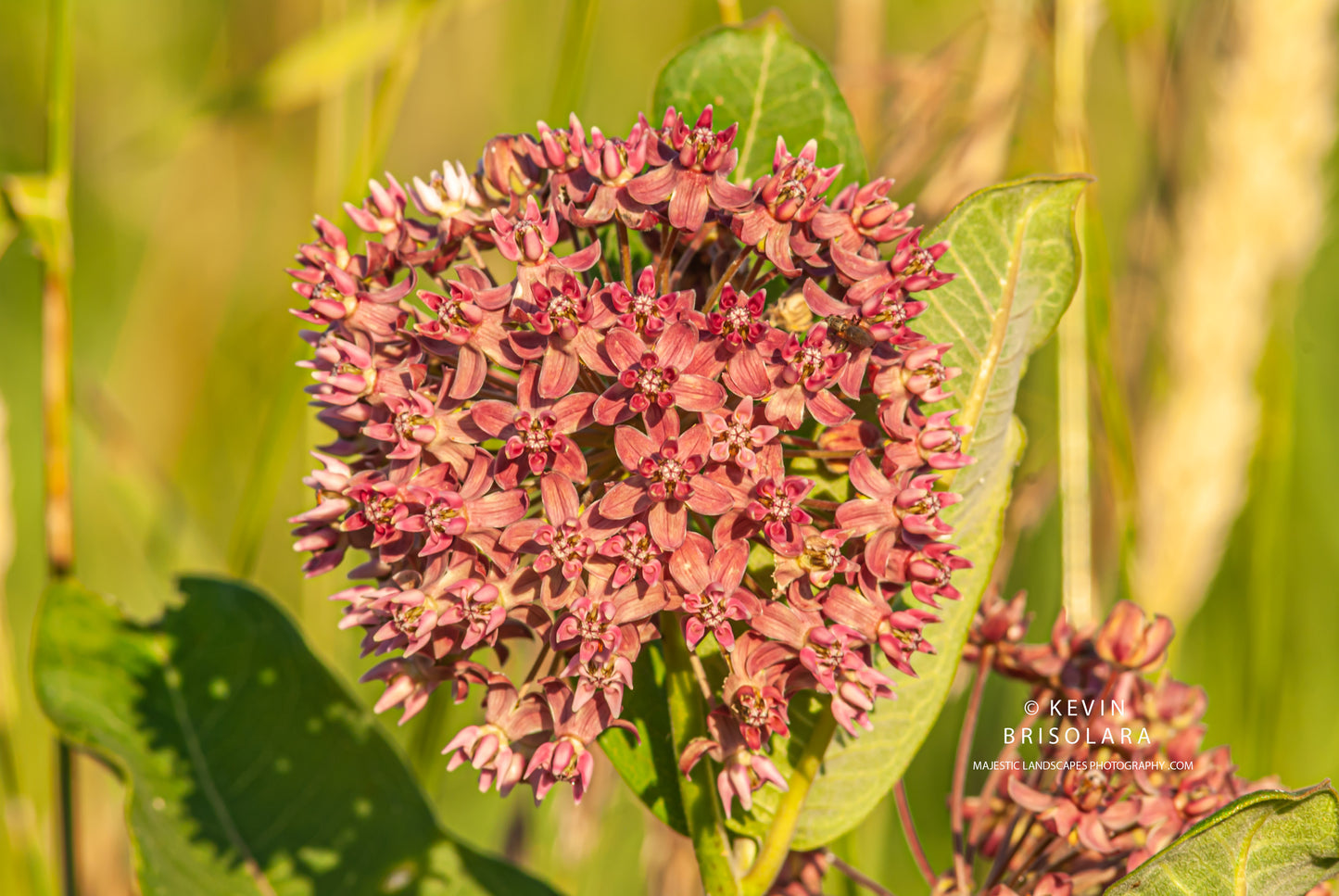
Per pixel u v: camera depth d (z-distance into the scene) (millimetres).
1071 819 600
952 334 604
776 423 574
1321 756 836
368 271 589
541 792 579
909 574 581
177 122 746
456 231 590
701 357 571
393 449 582
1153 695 619
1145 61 762
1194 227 729
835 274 584
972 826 620
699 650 588
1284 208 716
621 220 581
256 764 635
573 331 570
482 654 616
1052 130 705
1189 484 728
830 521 588
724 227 591
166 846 623
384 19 728
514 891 632
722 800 585
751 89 626
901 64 745
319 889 627
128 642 642
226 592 647
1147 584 738
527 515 589
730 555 571
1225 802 609
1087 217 695
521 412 569
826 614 578
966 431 583
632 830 743
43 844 683
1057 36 698
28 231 660
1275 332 777
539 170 590
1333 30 711
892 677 604
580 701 573
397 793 636
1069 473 688
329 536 587
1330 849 577
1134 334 774
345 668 775
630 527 569
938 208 703
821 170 581
